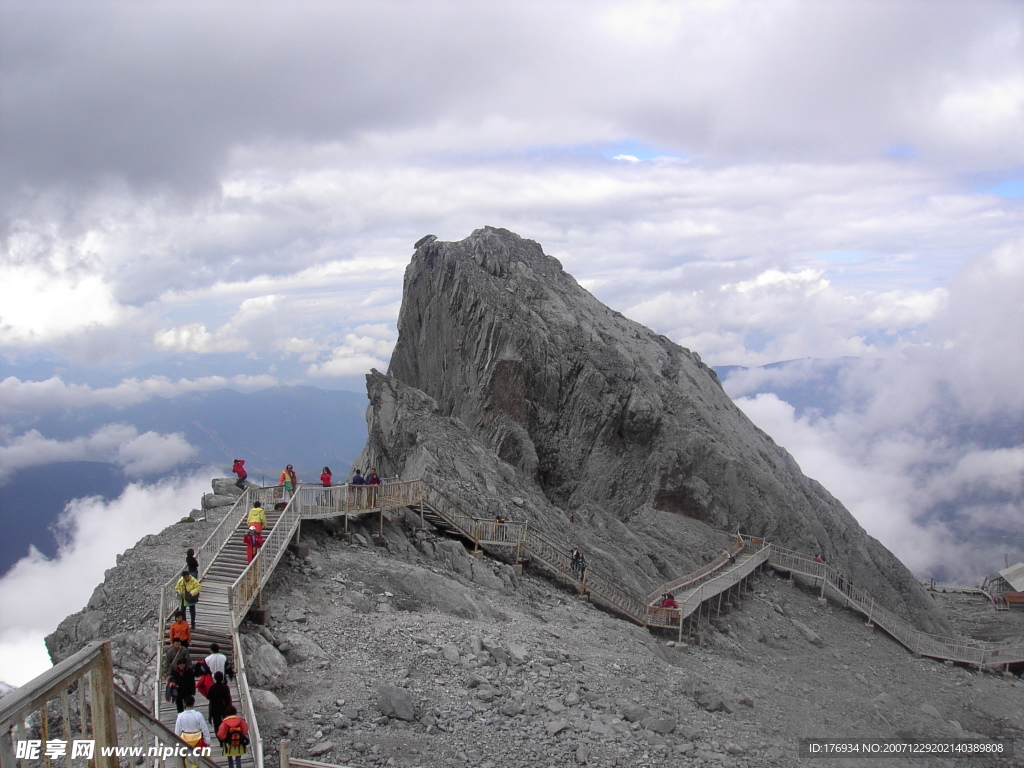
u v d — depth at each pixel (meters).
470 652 26.17
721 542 60.66
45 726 6.86
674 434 66.00
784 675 39.16
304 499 33.12
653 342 77.25
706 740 23.98
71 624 24.67
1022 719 38.50
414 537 37.53
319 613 26.86
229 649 21.95
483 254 75.50
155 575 26.78
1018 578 72.50
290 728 19.72
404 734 20.36
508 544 39.81
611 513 63.22
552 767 20.16
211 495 37.28
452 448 52.53
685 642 38.97
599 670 28.06
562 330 70.69
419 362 77.69
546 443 66.38
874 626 51.00
